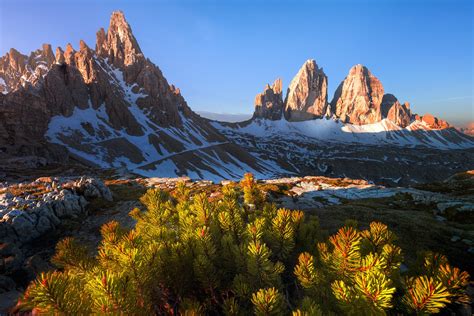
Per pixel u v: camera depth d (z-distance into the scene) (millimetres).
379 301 2242
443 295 2326
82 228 19703
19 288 9320
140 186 41000
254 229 4051
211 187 39375
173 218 5574
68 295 2186
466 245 13906
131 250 2871
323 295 3090
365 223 18516
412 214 22859
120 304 2309
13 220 17391
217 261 4086
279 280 3684
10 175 57906
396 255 2982
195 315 2744
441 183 49781
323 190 45719
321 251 3453
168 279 3541
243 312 3266
